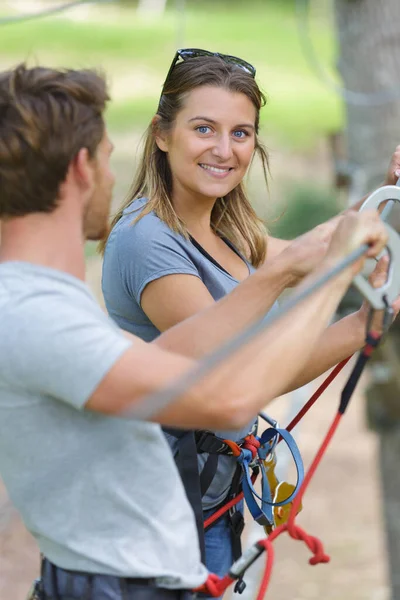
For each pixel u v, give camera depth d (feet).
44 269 10.59
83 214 11.08
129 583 10.99
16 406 10.59
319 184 73.15
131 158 83.61
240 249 16.19
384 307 11.47
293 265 12.05
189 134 14.78
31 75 10.64
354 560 52.39
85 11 142.92
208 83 14.75
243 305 12.00
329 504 57.26
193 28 140.97
